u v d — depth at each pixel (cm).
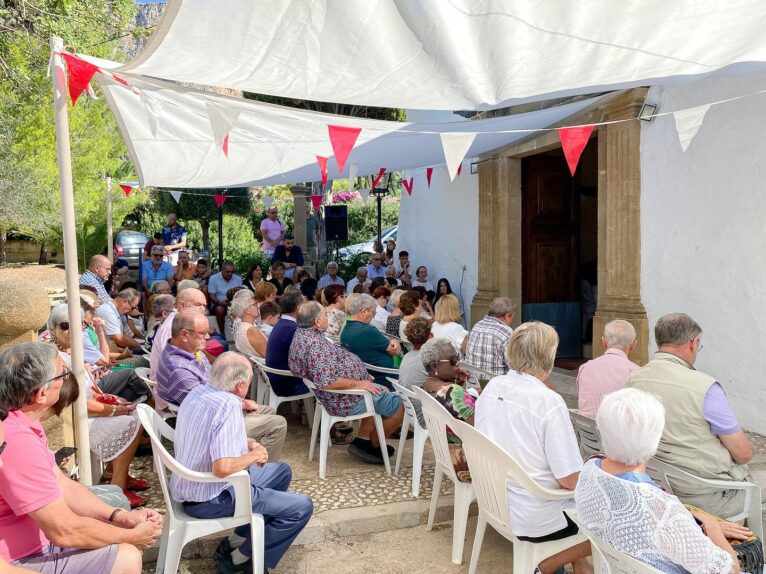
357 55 270
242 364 259
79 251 1290
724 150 459
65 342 323
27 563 195
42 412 211
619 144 551
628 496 166
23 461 188
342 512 328
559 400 232
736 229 451
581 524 180
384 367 453
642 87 518
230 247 1612
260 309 516
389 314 604
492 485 242
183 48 257
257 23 237
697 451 244
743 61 332
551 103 627
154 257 885
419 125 497
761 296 434
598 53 284
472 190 825
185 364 344
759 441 422
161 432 297
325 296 581
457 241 870
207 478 241
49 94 1009
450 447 302
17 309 323
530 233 777
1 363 197
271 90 319
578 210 809
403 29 249
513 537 236
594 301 806
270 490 269
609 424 172
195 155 541
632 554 164
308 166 622
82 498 226
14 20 941
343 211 1223
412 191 1003
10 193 920
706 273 478
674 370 255
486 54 276
